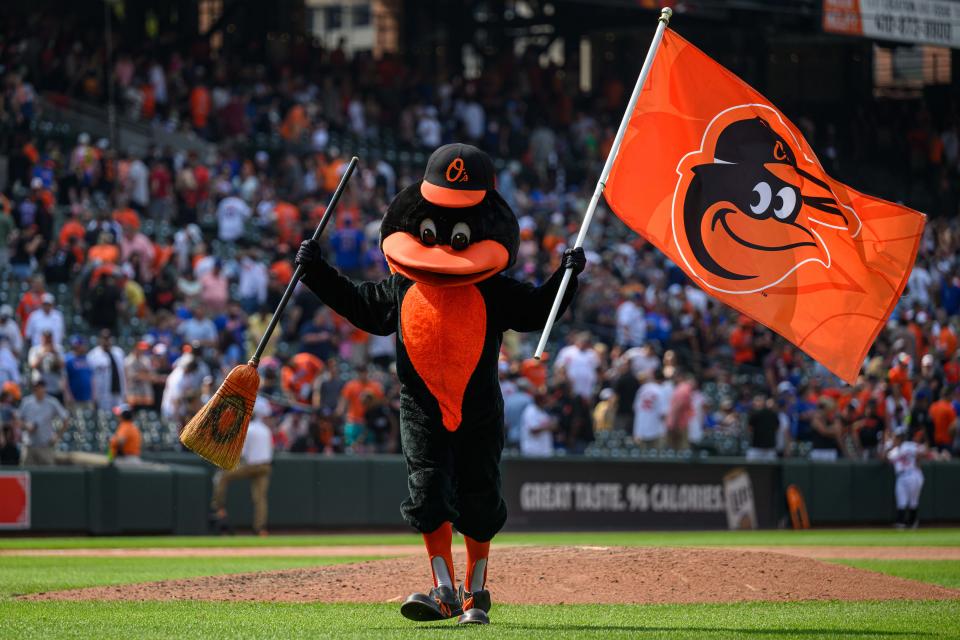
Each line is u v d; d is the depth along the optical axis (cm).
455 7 13388
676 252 2694
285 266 7750
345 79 10806
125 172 8144
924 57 14075
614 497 6875
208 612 2439
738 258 2689
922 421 7725
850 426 7688
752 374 8925
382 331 2261
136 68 9762
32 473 5678
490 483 2223
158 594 2769
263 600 2691
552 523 6738
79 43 9531
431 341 2173
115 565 3959
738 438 8125
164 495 5897
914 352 8581
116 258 7112
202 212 8569
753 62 12675
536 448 6894
